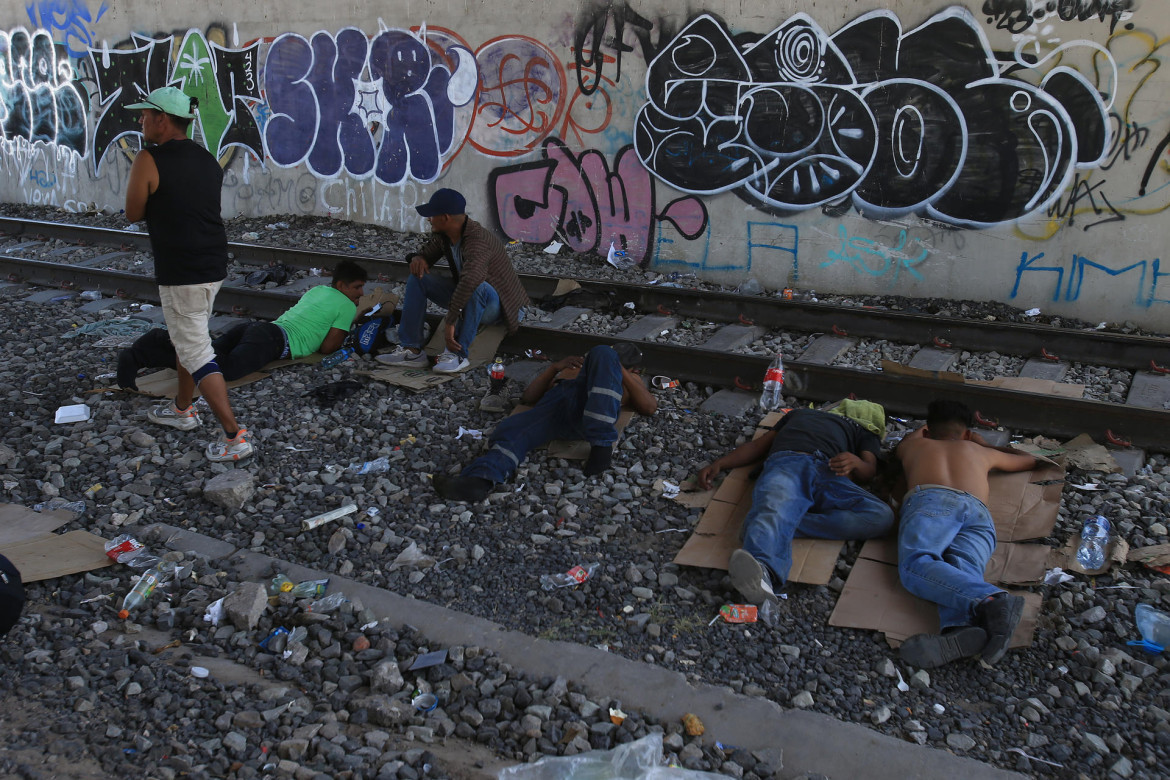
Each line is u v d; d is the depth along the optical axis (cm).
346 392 605
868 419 489
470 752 297
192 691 320
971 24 729
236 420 561
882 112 780
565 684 327
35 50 1362
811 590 388
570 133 943
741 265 881
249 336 635
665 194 903
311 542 430
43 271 930
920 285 800
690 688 323
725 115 850
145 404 591
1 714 305
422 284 647
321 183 1154
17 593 337
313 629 358
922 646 337
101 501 473
